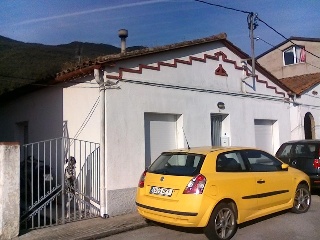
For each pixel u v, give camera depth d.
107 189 7.97
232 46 11.67
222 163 6.45
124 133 8.41
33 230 6.85
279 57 26.22
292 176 7.77
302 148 9.79
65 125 9.52
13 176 6.47
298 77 18.61
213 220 5.95
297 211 7.95
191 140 10.02
